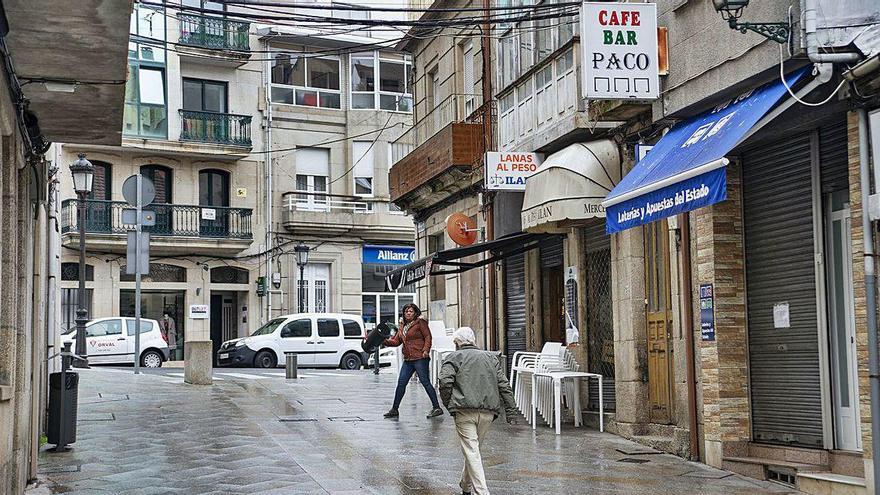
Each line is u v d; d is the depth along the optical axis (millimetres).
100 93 9562
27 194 9734
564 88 15320
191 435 13445
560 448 12719
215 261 39125
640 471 11117
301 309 36281
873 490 8961
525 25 17891
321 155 41719
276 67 40969
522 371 15742
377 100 42656
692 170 9914
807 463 10492
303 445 12672
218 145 38594
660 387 13344
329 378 24375
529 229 15336
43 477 10523
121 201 37188
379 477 10594
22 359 9312
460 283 22375
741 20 10547
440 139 21203
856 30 9242
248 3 14141
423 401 18266
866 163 8984
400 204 25594
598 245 15445
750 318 11594
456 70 22703
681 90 11820
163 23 38062
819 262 10508
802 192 10836
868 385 9055
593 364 15609
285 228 40469
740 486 10312
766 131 10719
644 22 12109
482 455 12164
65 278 36656
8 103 8062
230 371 28344
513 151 17672
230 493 9664
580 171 14102
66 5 7398
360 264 41812
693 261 12188
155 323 32562
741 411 11477
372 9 14445
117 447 12430
